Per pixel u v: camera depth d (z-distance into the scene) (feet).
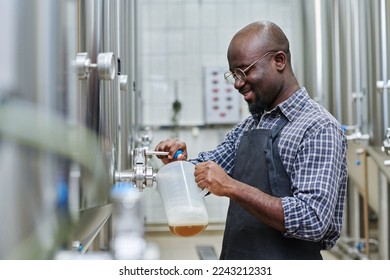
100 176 3.28
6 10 2.02
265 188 4.40
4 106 1.98
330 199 3.94
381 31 7.86
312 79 12.76
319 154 4.05
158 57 15.74
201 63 15.79
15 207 2.02
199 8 15.76
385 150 6.37
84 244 3.50
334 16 10.97
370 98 8.68
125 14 6.84
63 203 2.38
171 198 4.07
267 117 4.68
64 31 2.44
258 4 15.84
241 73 4.41
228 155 5.37
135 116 9.80
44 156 2.16
